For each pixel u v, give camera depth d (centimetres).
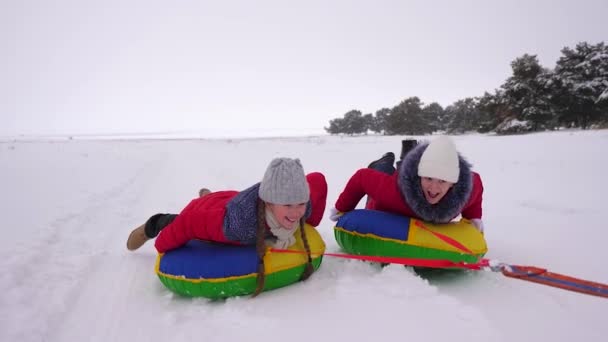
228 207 276
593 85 2617
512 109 2873
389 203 339
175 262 285
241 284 273
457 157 299
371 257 306
